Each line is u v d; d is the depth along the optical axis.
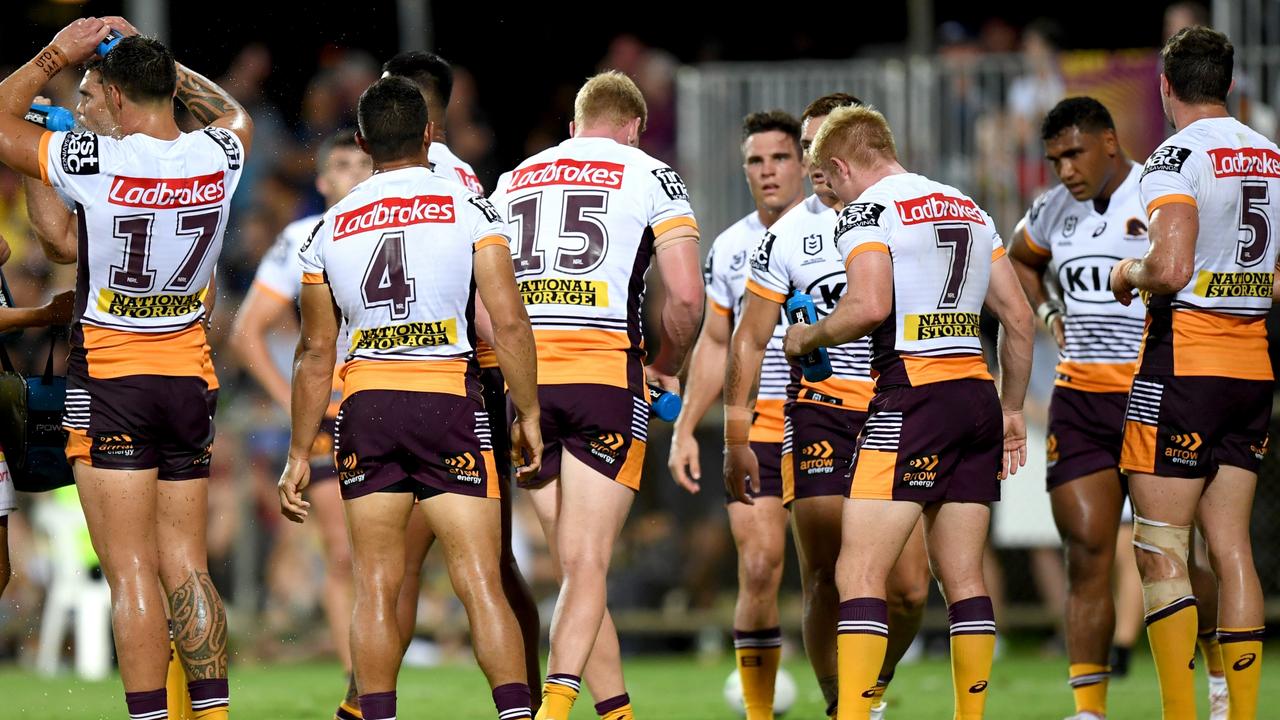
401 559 17.83
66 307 19.30
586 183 19.22
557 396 18.88
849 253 17.98
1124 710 26.23
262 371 28.70
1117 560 30.62
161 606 17.98
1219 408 19.59
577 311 19.03
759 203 22.89
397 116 17.83
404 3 49.97
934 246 18.03
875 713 21.52
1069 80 37.78
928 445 18.00
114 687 32.03
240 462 39.81
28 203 19.00
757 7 55.34
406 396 17.41
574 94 51.59
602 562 18.78
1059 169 22.94
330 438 27.23
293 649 39.94
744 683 22.38
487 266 17.48
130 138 17.73
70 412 17.98
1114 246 22.81
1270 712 25.30
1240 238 19.56
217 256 18.55
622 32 52.94
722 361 22.86
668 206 19.36
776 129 22.66
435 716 26.67
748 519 22.39
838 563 18.36
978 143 38.28
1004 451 19.41
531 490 19.58
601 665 19.61
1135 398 20.11
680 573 41.28
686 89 39.44
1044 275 24.02
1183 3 50.22
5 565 19.34
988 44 47.62
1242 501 19.89
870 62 41.22
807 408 20.95
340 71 50.06
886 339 18.25
